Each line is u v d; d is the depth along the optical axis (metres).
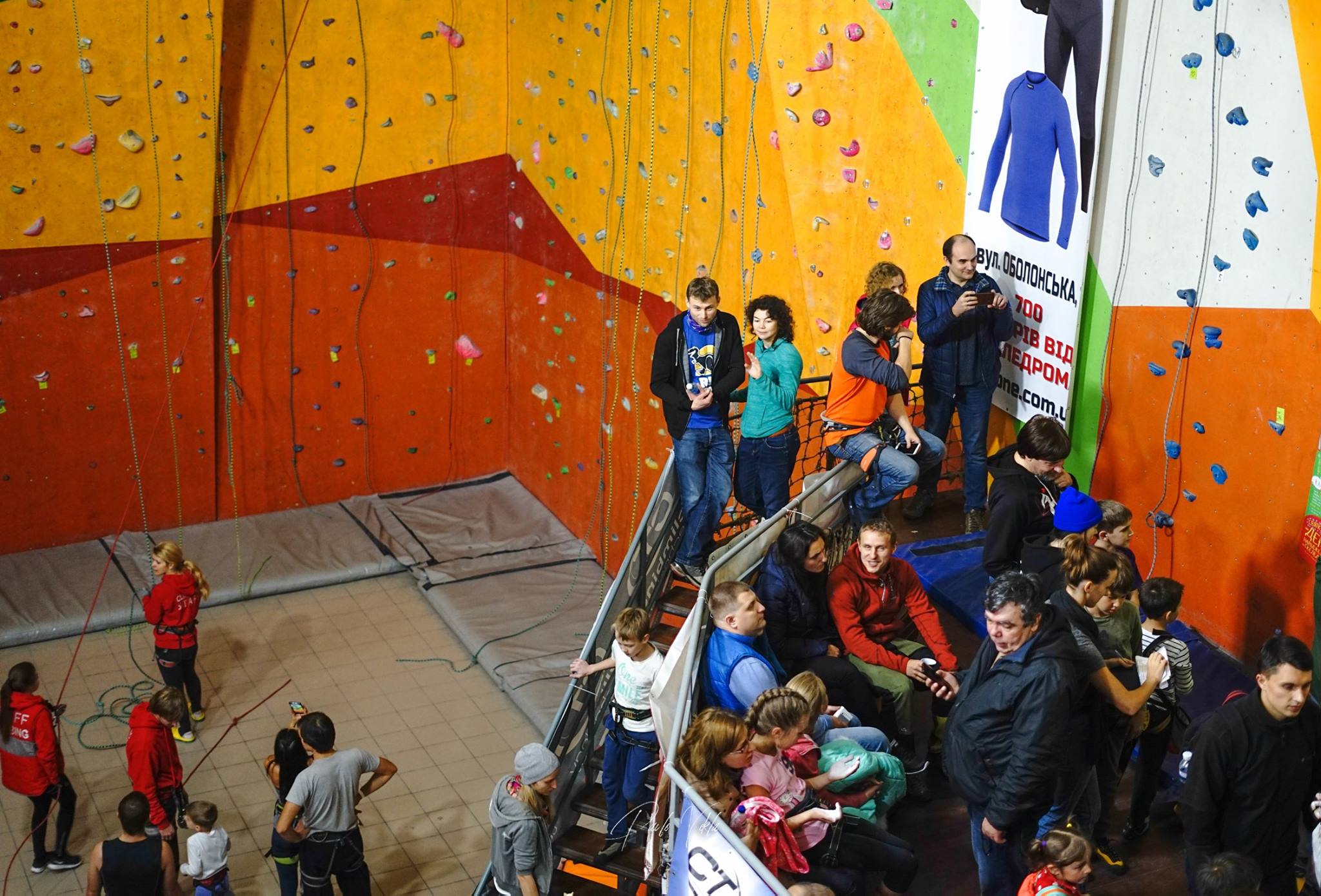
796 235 9.66
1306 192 6.01
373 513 14.18
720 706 5.39
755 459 6.82
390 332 14.06
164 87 11.83
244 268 13.12
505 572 13.20
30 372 12.41
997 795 4.66
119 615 12.11
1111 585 4.99
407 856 9.44
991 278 7.45
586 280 12.87
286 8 12.42
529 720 11.06
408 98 13.27
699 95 10.54
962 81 7.91
